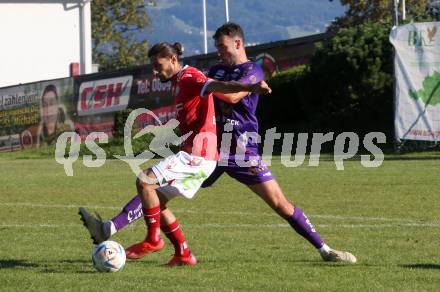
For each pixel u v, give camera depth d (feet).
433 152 177.78
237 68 63.16
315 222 85.51
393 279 55.83
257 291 51.98
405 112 180.04
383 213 92.12
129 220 62.39
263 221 87.30
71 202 109.91
